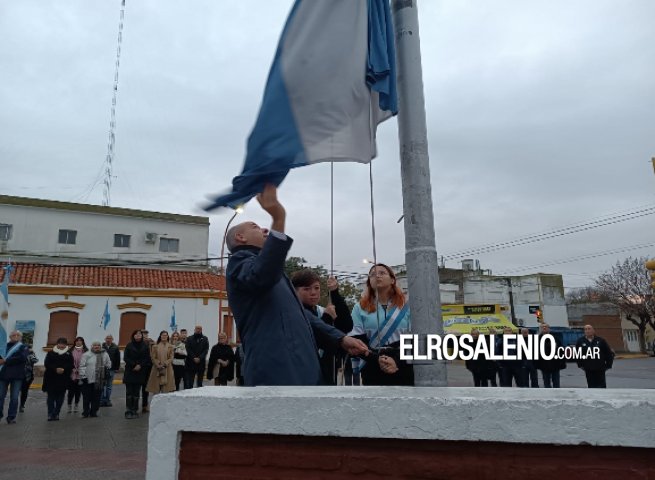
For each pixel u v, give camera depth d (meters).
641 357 43.97
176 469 1.88
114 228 26.28
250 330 2.46
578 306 54.34
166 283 24.86
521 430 1.63
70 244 25.36
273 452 1.84
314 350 2.56
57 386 10.73
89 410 11.33
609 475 1.57
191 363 12.29
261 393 1.94
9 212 24.53
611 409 1.58
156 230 26.98
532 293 49.19
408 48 3.19
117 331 23.11
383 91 3.01
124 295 23.47
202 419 1.88
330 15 2.90
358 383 5.86
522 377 11.98
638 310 46.47
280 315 2.45
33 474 6.22
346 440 1.79
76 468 6.51
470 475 1.67
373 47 3.05
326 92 2.76
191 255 27.31
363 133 2.85
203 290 24.69
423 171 3.04
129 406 11.04
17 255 24.03
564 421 1.61
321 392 1.94
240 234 2.69
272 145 2.59
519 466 1.64
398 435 1.72
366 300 3.98
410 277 2.96
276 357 2.36
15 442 8.32
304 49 2.79
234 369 11.88
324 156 2.67
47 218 25.16
